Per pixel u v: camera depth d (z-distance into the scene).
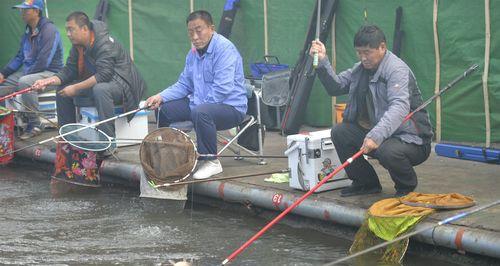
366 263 7.51
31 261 7.94
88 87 11.65
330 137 8.94
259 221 9.28
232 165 10.83
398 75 8.12
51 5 17.22
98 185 11.12
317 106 14.19
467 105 11.95
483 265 7.16
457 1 11.96
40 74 13.84
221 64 10.22
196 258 7.93
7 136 13.02
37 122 13.93
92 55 11.81
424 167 10.27
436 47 12.27
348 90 8.90
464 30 11.90
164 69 16.56
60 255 8.12
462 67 11.98
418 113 8.37
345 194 8.68
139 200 10.58
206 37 10.31
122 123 12.35
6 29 17.94
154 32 16.59
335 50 13.86
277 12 14.71
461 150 8.65
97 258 8.00
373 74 8.34
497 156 8.34
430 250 7.60
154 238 8.68
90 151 11.03
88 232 8.98
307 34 13.84
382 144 8.27
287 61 14.66
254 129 10.75
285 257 7.86
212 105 10.09
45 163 12.95
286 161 11.02
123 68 11.91
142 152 9.80
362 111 8.59
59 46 14.10
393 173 8.37
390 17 12.96
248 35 15.31
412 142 8.28
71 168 11.05
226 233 8.81
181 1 16.28
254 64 14.55
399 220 7.40
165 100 10.79
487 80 11.67
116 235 8.84
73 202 10.54
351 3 13.52
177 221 9.39
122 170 11.09
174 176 9.71
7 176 12.62
